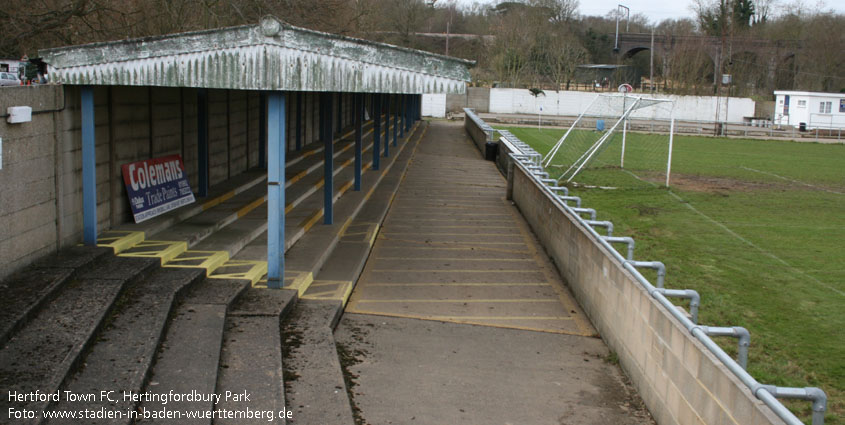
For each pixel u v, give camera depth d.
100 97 10.09
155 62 8.89
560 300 10.85
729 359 5.27
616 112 32.56
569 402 7.00
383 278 11.71
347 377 7.31
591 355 8.48
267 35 8.65
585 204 20.97
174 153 13.01
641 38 84.12
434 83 9.25
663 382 6.43
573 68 69.88
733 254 14.65
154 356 6.38
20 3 15.16
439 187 22.75
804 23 78.94
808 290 11.88
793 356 8.62
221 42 8.73
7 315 6.48
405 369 7.66
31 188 8.32
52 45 17.11
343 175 21.50
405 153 31.25
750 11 85.44
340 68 8.88
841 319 10.23
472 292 11.10
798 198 23.09
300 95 24.64
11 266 7.89
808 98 55.59
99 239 9.94
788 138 49.81
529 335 9.12
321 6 21.09
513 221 17.42
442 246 14.36
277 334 7.61
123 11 17.66
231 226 12.41
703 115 64.88
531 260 13.41
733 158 35.81
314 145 26.89
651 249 14.90
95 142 9.98
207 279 9.30
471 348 8.52
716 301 10.84
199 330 7.28
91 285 7.90
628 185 25.28
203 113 13.89
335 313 9.02
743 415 4.76
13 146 7.89
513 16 74.88
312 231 13.84
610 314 8.62
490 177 25.72
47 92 8.66
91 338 6.37
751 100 64.69
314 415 5.97
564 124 55.94
